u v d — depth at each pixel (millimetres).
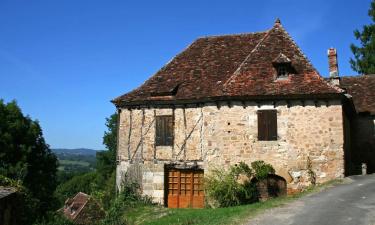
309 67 18844
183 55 22781
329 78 20922
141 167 20172
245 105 18625
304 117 17969
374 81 25109
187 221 13734
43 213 30719
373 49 38438
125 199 19953
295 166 17812
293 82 18375
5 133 29531
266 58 19766
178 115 19828
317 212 11477
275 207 12820
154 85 21156
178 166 19547
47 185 32281
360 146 23297
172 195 19734
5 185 19078
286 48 19922
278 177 18109
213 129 18969
